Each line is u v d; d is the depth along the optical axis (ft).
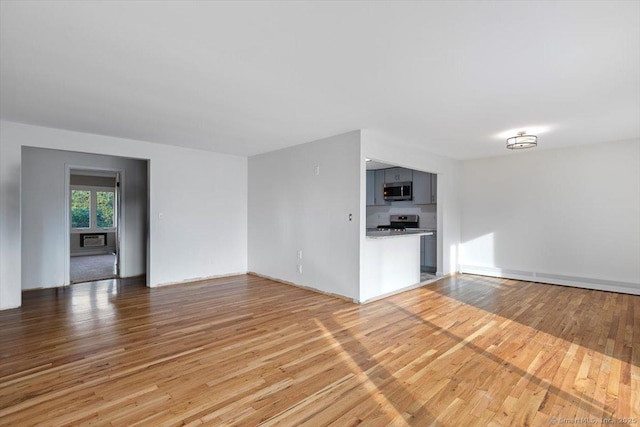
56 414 6.34
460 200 21.89
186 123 13.39
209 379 7.68
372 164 23.76
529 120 12.73
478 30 6.55
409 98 10.41
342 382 7.57
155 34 6.75
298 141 16.66
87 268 23.07
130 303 14.05
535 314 12.66
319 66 8.23
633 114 11.93
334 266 15.37
